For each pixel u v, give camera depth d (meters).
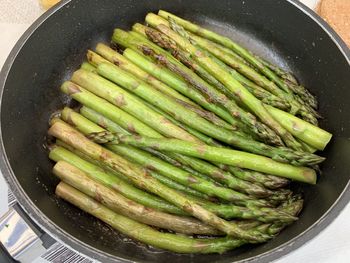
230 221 0.24
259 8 0.30
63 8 0.28
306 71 0.30
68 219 0.25
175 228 0.24
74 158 0.26
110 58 0.29
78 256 0.26
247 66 0.29
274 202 0.25
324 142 0.26
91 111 0.27
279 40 0.31
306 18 0.28
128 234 0.25
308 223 0.23
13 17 0.34
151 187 0.25
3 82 0.25
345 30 0.32
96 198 0.25
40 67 0.28
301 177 0.25
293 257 0.25
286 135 0.26
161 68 0.28
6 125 0.24
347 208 0.26
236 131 0.26
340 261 0.25
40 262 0.26
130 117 0.27
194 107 0.27
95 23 0.30
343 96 0.26
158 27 0.30
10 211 0.22
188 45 0.29
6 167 0.22
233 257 0.23
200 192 0.25
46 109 0.29
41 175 0.26
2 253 0.21
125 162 0.25
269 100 0.28
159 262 0.24
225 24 0.32
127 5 0.31
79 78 0.28
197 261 0.24
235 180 0.25
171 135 0.26
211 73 0.28
